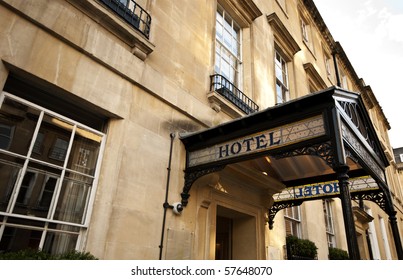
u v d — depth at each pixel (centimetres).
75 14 425
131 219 425
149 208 455
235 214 715
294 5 1517
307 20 1656
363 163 523
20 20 362
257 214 740
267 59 1000
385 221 1978
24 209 340
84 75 418
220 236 773
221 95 671
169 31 600
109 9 461
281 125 459
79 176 405
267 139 464
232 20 920
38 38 375
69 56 405
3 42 339
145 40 507
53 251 359
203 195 566
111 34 476
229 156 493
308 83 1365
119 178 427
